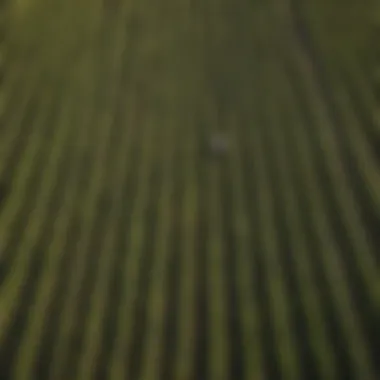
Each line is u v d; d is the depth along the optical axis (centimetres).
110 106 9075
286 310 6969
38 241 7588
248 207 7900
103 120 8900
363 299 7062
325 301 7044
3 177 8238
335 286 7162
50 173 8275
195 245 7519
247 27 10262
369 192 8031
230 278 7225
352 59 9700
